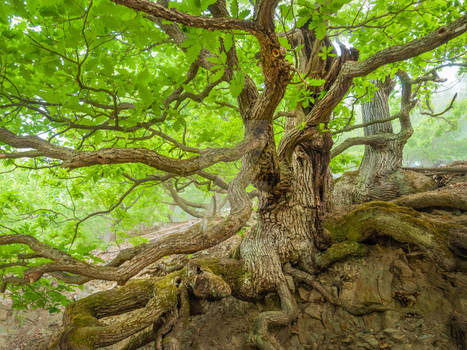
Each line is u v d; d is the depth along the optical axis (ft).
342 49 11.27
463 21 6.90
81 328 8.54
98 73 5.46
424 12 9.64
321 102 10.41
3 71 7.21
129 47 10.46
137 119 7.22
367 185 19.52
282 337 11.03
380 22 10.71
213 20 4.28
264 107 8.05
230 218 7.53
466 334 8.82
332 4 4.75
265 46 5.80
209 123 17.48
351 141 19.72
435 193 15.38
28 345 13.34
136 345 10.43
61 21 5.08
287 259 13.14
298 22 5.25
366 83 12.76
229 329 12.12
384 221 12.24
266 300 12.60
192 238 7.58
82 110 5.94
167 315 9.74
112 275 7.41
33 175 16.20
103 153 5.62
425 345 9.23
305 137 11.54
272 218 13.48
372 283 11.52
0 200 13.39
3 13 5.06
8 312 15.46
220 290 10.08
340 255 12.53
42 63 5.18
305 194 13.76
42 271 7.34
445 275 10.78
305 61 12.46
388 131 20.44
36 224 13.38
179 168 6.37
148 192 18.93
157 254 7.58
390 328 10.19
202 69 11.17
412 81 18.76
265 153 8.85
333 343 10.55
